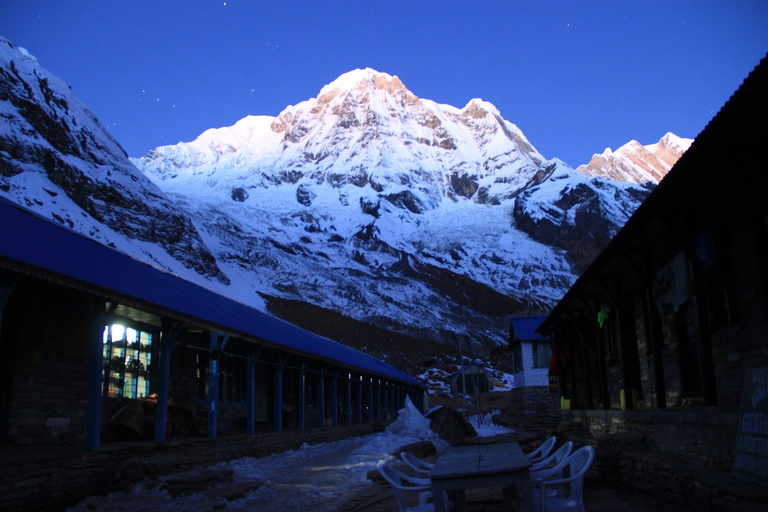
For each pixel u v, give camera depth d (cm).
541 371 3628
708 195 883
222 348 1487
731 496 644
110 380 1330
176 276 1912
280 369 1914
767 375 683
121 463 1073
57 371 1170
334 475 1321
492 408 4744
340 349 3147
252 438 1616
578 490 651
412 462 789
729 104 621
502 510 864
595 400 1925
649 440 1120
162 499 983
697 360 1077
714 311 963
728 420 781
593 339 1958
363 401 3484
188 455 1245
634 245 1184
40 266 900
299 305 8381
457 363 7000
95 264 1178
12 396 1056
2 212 1122
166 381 1264
